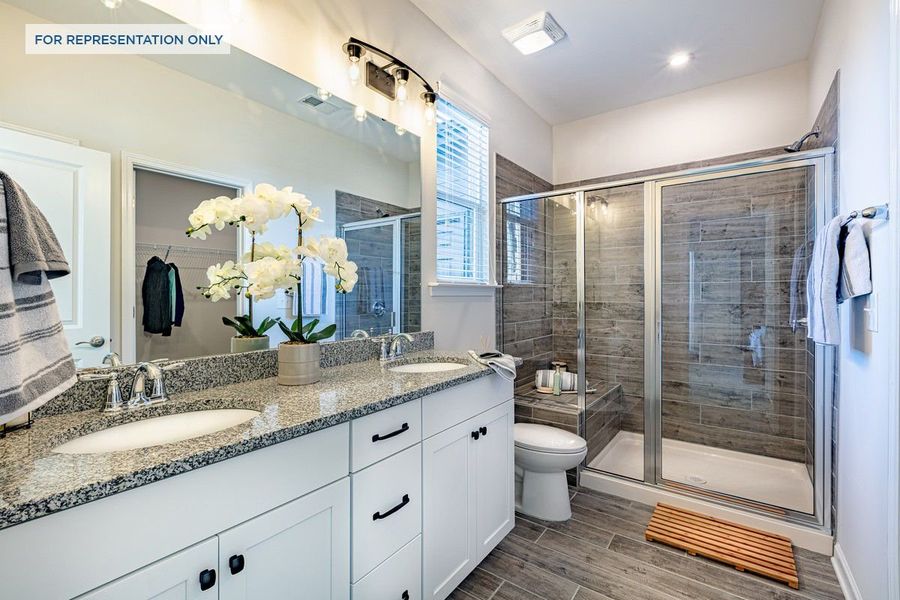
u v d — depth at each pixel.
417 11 2.15
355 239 1.85
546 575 1.70
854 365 1.61
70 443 0.90
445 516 1.48
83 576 0.65
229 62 1.38
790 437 2.55
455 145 2.48
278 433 0.91
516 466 2.29
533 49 2.47
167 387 1.19
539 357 3.15
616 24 2.27
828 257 1.58
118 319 1.13
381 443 1.20
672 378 2.90
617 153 3.33
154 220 1.21
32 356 0.75
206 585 0.79
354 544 1.12
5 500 0.59
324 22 1.69
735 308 2.68
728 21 2.24
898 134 1.16
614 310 2.81
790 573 1.68
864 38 1.50
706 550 1.84
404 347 2.00
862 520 1.48
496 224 2.84
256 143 1.47
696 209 2.72
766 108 2.76
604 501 2.36
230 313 1.38
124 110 1.15
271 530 0.91
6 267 0.70
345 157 1.80
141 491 0.71
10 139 0.96
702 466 2.64
